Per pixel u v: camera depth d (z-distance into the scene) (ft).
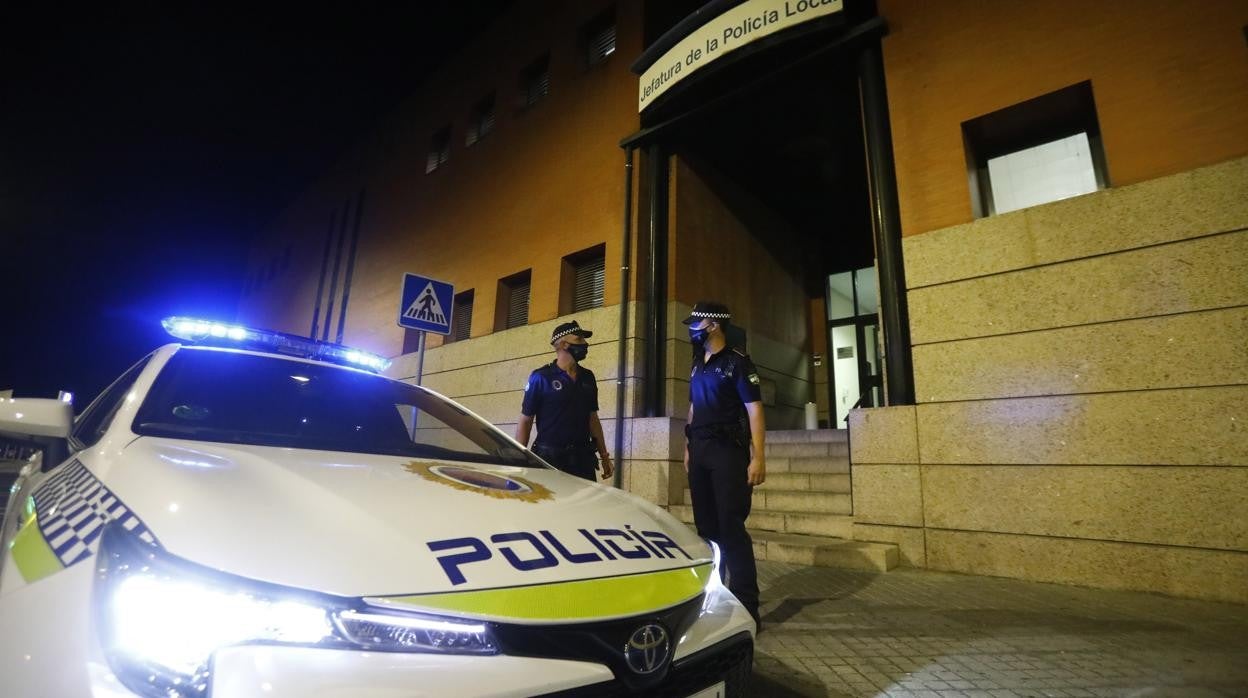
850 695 8.18
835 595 13.29
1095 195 15.03
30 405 6.47
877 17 19.76
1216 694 8.07
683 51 23.75
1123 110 15.14
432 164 40.22
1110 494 13.85
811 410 32.94
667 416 23.34
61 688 3.34
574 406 13.62
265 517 4.25
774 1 21.36
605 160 27.48
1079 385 14.56
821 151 27.40
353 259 45.70
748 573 10.39
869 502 17.17
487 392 29.71
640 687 4.38
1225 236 13.33
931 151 18.01
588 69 30.17
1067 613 11.89
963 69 17.88
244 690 3.30
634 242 25.31
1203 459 12.92
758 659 9.50
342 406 8.52
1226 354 12.96
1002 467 15.28
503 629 3.99
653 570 5.11
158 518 4.14
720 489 10.78
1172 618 11.44
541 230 29.66
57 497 5.30
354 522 4.42
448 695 3.59
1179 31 14.69
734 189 30.45
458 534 4.58
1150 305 13.96
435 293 20.76
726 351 11.52
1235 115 13.70
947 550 15.72
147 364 7.79
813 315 36.68
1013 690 8.30
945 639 10.41
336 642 3.61
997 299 15.99
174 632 3.54
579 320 26.43
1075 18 16.24
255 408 7.61
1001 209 17.79
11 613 3.88
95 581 3.78
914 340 17.19
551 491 6.37
